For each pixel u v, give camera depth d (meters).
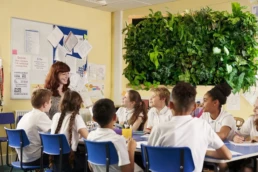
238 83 3.73
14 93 5.20
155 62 3.76
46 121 3.19
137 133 3.45
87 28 6.15
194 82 3.72
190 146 2.09
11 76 5.17
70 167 2.96
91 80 6.23
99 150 2.39
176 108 2.19
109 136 2.39
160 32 3.77
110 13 6.55
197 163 2.10
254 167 2.58
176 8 5.65
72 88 5.88
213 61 3.61
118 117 4.23
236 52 3.70
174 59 3.73
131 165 2.37
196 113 4.02
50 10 5.61
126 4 5.98
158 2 5.81
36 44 5.42
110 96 6.56
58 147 2.85
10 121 5.02
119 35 6.45
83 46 6.07
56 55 5.68
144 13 6.12
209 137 2.15
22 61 5.27
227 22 3.60
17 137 3.12
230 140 2.98
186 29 3.65
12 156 5.23
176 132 2.12
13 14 5.17
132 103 4.03
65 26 5.81
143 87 4.00
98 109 2.41
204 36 3.64
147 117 3.98
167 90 3.70
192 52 3.62
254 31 3.69
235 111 4.86
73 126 2.92
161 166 2.12
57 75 3.69
